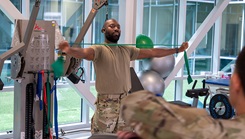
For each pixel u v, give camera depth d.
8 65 5.14
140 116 0.85
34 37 3.65
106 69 3.62
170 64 5.57
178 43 7.14
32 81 3.71
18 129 3.87
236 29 8.05
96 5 3.86
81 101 6.01
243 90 0.91
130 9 6.00
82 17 5.92
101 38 6.09
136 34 6.38
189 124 0.84
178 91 7.20
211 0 7.52
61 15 5.71
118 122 3.61
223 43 7.90
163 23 6.95
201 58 7.65
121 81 3.67
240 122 0.88
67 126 5.73
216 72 7.77
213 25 7.74
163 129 0.84
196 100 5.19
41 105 3.74
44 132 3.86
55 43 3.81
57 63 3.39
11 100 5.63
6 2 4.82
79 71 5.23
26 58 3.64
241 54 0.93
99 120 3.66
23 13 5.16
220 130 0.84
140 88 4.96
